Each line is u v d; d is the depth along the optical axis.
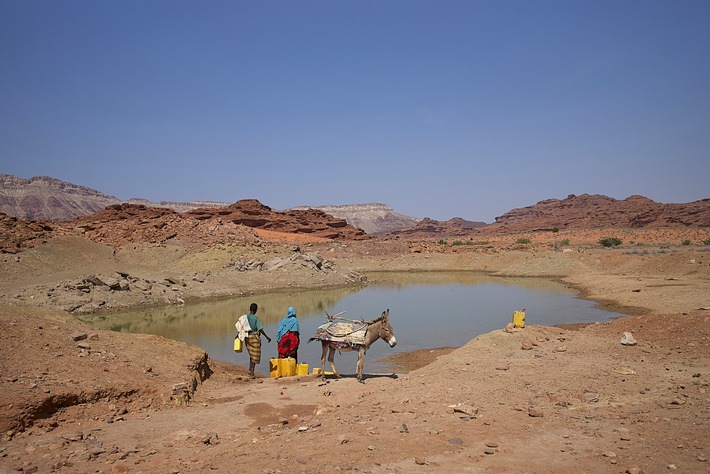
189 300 36.50
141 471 5.66
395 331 22.45
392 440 6.40
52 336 10.79
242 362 16.86
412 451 5.98
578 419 7.18
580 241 113.38
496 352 13.09
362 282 52.91
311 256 53.62
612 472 5.19
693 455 5.51
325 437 6.72
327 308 31.19
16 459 6.13
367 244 88.06
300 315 28.27
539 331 15.72
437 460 5.68
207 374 12.60
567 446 6.06
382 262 74.25
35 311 13.98
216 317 28.27
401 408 8.12
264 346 19.77
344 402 9.21
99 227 67.12
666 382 9.31
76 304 30.30
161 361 11.29
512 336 14.76
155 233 66.50
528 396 8.62
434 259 72.94
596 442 6.16
